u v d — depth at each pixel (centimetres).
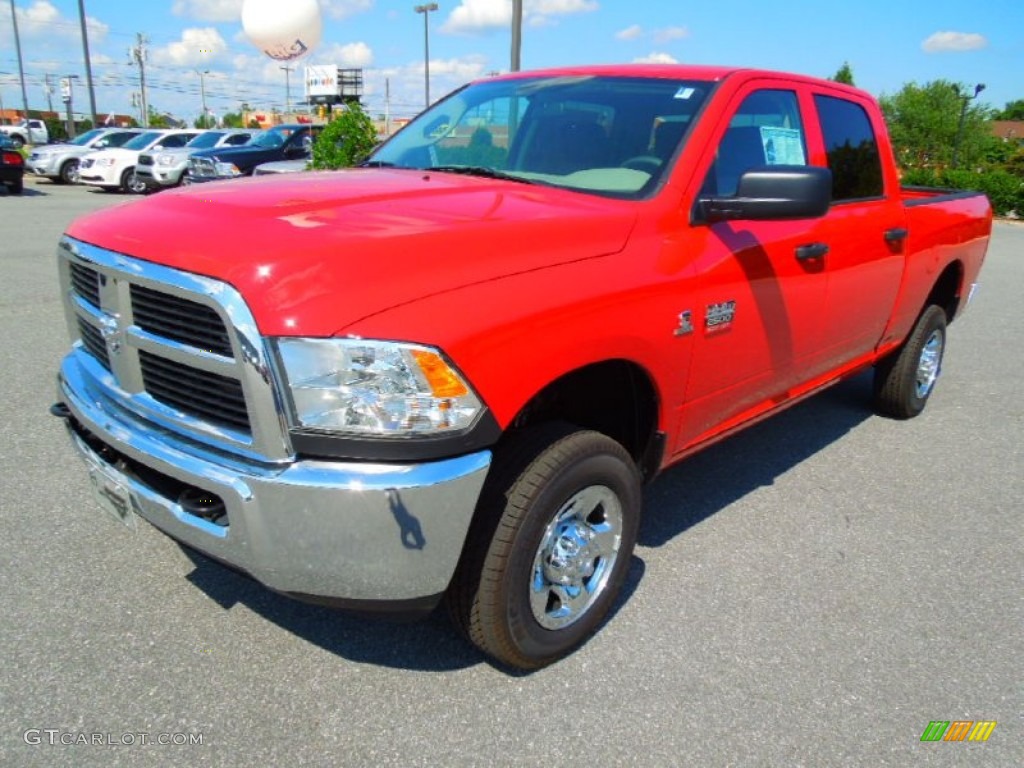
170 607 304
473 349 225
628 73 373
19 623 290
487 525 248
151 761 233
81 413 271
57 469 408
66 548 338
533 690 270
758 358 351
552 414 300
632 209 295
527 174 342
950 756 251
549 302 246
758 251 333
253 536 224
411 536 221
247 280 215
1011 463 487
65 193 2098
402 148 406
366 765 236
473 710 260
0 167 1889
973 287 594
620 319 268
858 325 435
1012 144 5847
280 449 218
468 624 259
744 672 284
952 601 335
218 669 273
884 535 389
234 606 307
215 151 1634
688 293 297
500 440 262
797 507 415
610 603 300
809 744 253
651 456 314
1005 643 308
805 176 285
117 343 257
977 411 586
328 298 214
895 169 462
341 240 228
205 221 247
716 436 357
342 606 233
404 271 226
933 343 554
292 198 270
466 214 265
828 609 325
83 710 251
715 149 326
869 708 269
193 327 230
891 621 318
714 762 244
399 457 218
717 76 352
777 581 344
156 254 238
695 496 423
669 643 298
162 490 252
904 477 460
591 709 263
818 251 368
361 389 214
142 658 276
